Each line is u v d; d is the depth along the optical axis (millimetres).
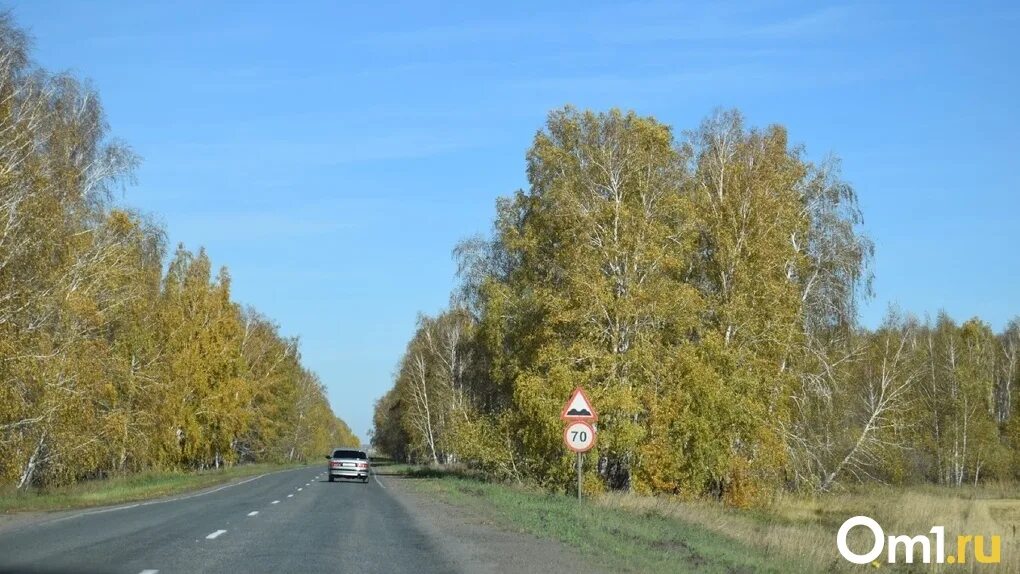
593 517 24141
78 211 37094
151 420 43938
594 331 36406
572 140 42312
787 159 40844
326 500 34094
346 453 57031
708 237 39656
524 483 42719
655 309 35969
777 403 36812
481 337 49875
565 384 35594
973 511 33719
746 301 37250
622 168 39219
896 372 47750
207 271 73438
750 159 39812
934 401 70188
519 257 46531
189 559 15352
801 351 39344
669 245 37969
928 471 69812
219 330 72125
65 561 14875
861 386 50812
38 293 32125
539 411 36000
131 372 41969
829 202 42938
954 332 76250
